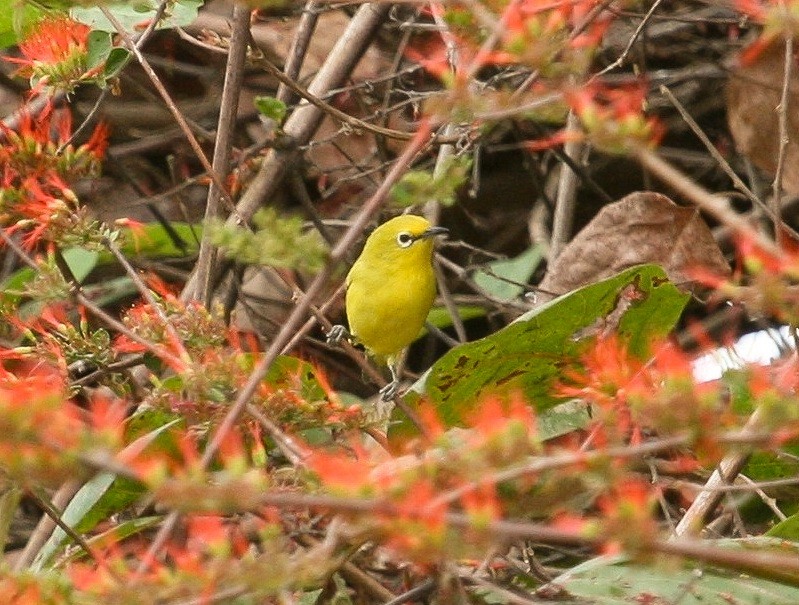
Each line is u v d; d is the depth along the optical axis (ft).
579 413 33.01
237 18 34.86
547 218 53.83
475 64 17.88
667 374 17.84
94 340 27.09
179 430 29.30
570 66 16.84
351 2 28.71
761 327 38.45
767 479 36.01
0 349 31.19
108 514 32.32
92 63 33.09
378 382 30.81
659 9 49.29
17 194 27.12
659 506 36.06
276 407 24.03
